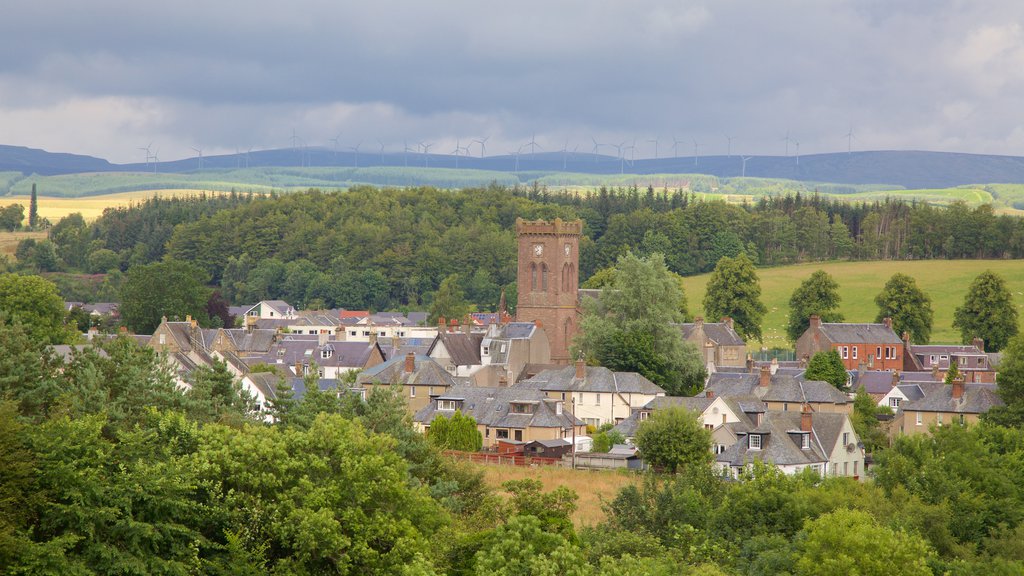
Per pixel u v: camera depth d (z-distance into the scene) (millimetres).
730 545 152125
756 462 176250
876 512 168250
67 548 106312
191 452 127312
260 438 126688
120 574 108250
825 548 140375
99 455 114500
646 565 120438
